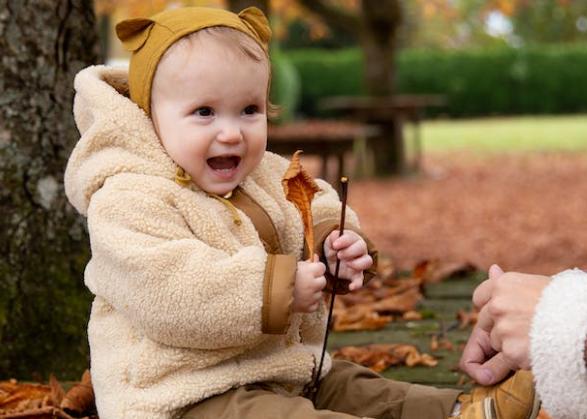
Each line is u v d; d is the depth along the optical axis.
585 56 28.95
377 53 14.38
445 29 35.41
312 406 2.15
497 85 29.14
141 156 2.30
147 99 2.32
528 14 37.22
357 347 3.76
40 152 3.27
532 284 1.86
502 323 1.83
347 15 14.48
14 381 3.04
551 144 20.50
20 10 3.24
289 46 33.91
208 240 2.26
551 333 1.72
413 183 14.01
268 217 2.43
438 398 2.33
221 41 2.26
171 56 2.26
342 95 29.41
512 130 24.22
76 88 2.41
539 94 29.14
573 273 1.82
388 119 14.33
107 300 2.24
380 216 11.07
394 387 2.40
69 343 3.27
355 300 4.62
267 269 2.13
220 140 2.26
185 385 2.18
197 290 2.10
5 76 3.23
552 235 9.52
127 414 2.18
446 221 10.65
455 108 29.30
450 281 5.14
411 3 29.25
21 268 3.21
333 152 11.21
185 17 2.31
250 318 2.11
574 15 36.88
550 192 13.02
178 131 2.27
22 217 3.22
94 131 2.30
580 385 1.70
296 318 2.40
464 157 18.31
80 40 3.38
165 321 2.12
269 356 2.29
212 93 2.25
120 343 2.27
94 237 2.19
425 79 29.12
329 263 2.38
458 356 3.65
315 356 2.37
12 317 3.17
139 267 2.11
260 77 2.30
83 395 2.90
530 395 2.04
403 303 4.42
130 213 2.19
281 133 11.30
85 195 2.29
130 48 2.35
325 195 2.58
